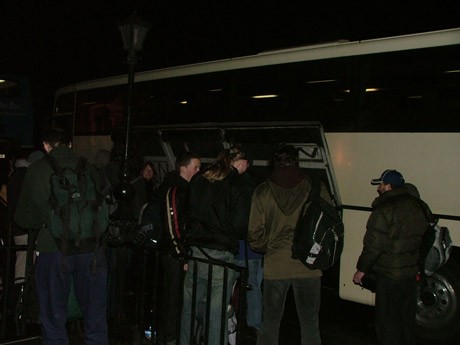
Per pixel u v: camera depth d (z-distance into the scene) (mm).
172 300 4590
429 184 6168
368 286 5277
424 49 6430
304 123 6562
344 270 6840
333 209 4293
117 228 5172
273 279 4367
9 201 6086
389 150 6523
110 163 6562
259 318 5668
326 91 7250
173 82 9508
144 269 4777
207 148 8258
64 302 4016
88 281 4086
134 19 6379
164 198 4488
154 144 9117
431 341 6219
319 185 4402
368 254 4555
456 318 6043
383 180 4766
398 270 4559
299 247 4223
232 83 8438
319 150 6762
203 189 4305
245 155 5371
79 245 3943
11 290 5719
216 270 4285
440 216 6059
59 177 3908
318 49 7449
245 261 5312
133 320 5293
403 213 4543
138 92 10289
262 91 8016
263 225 4359
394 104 6566
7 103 16328
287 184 4309
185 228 4375
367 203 6672
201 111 8914
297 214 4328
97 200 4047
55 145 4117
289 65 7723
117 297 5059
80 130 12156
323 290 7148
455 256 6055
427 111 6289
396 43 6672
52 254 3955
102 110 11539
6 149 9812
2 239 6234
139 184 6465
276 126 6883
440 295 6145
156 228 5363
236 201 4262
